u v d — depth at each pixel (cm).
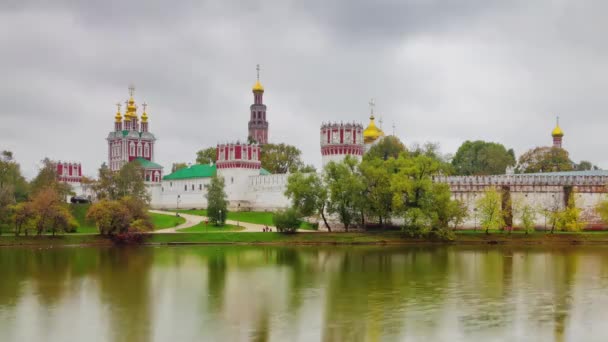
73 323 6625
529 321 6712
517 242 14700
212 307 7350
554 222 15500
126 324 6594
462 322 6656
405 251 12975
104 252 12788
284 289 8444
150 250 13238
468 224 16688
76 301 7675
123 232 14475
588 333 6278
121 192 17675
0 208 14350
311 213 15475
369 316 6894
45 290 8375
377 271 9994
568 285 8675
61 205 15312
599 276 9394
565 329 6412
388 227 16200
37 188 17412
